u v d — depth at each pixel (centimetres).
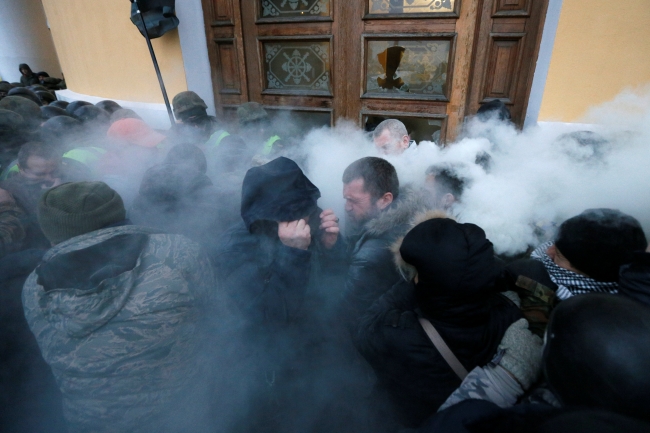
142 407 81
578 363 49
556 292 83
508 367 68
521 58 225
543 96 205
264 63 295
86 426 80
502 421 53
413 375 82
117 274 80
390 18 245
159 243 89
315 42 275
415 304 91
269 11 278
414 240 79
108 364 77
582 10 184
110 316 76
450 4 231
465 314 77
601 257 79
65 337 76
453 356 78
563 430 42
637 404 45
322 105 288
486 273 75
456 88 245
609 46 184
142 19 270
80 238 86
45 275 81
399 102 264
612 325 49
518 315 79
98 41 385
